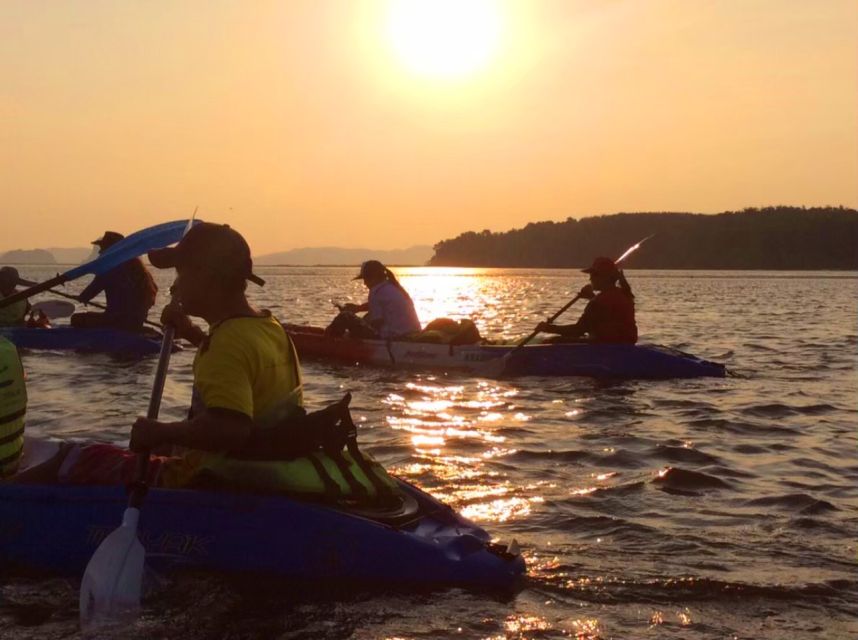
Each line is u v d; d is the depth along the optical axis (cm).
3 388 399
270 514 387
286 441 388
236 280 371
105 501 392
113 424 710
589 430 720
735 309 2780
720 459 621
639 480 558
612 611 360
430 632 339
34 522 394
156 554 388
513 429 720
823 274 11688
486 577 383
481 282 7656
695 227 17312
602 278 1084
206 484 394
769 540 446
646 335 1716
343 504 402
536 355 1055
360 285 5844
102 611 352
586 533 454
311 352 1201
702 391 940
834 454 643
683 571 402
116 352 1189
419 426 728
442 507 424
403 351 1122
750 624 350
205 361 362
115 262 541
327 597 369
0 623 342
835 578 395
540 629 343
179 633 335
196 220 534
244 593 371
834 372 1109
